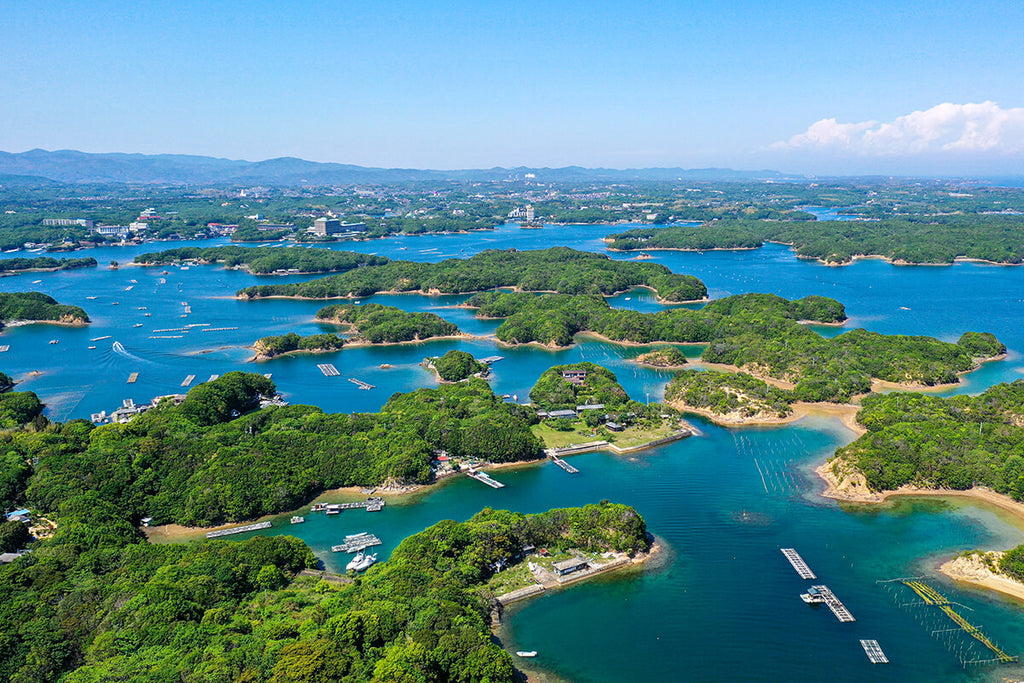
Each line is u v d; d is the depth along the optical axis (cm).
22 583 16288
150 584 15838
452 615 14900
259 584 16712
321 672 12762
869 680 14400
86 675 12850
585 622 16262
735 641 15588
